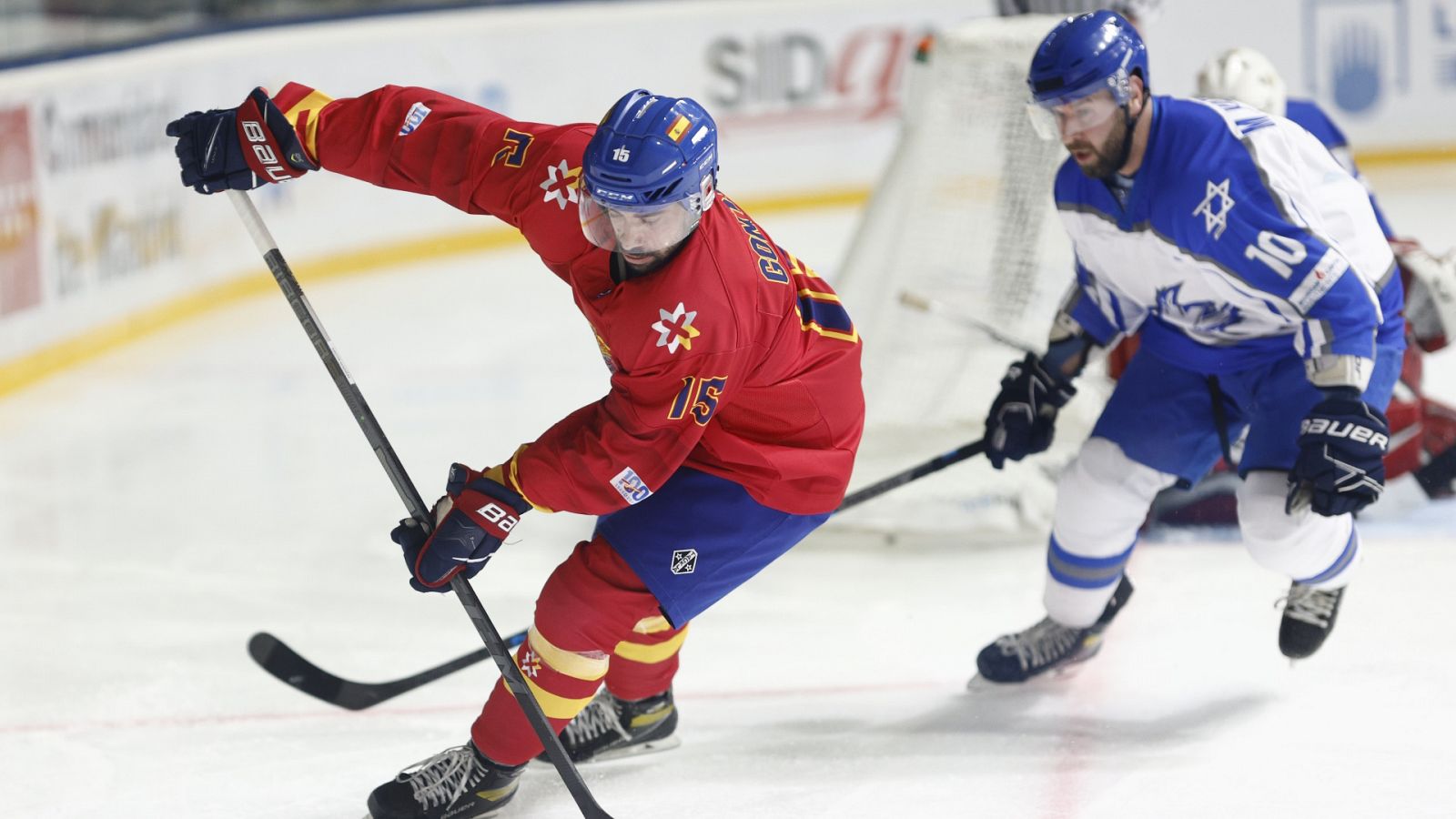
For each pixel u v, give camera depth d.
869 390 12.70
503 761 7.21
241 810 7.69
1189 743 8.08
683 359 6.23
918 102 12.97
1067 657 8.88
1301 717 8.34
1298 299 7.35
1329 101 27.55
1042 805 7.38
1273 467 7.88
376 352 19.73
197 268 22.25
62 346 18.89
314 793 7.88
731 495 6.95
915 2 27.80
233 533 12.85
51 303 18.66
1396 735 8.03
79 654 10.20
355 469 14.68
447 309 22.28
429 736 8.66
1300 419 7.85
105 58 19.75
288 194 24.05
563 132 6.84
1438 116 27.73
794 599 10.90
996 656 8.88
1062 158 12.51
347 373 7.16
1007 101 12.62
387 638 10.48
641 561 6.88
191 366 19.22
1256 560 8.08
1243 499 8.01
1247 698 8.66
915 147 12.98
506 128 6.97
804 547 12.07
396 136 7.17
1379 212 11.06
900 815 7.33
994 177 12.72
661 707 8.20
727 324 6.29
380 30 24.64
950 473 12.22
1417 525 11.48
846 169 28.12
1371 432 7.29
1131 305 8.41
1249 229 7.30
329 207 24.81
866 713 8.79
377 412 16.77
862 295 13.07
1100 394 12.53
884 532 12.01
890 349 12.79
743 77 27.41
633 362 6.26
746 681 9.41
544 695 7.13
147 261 20.88
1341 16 27.41
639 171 5.89
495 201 6.93
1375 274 7.83
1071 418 12.36
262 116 7.32
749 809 7.46
